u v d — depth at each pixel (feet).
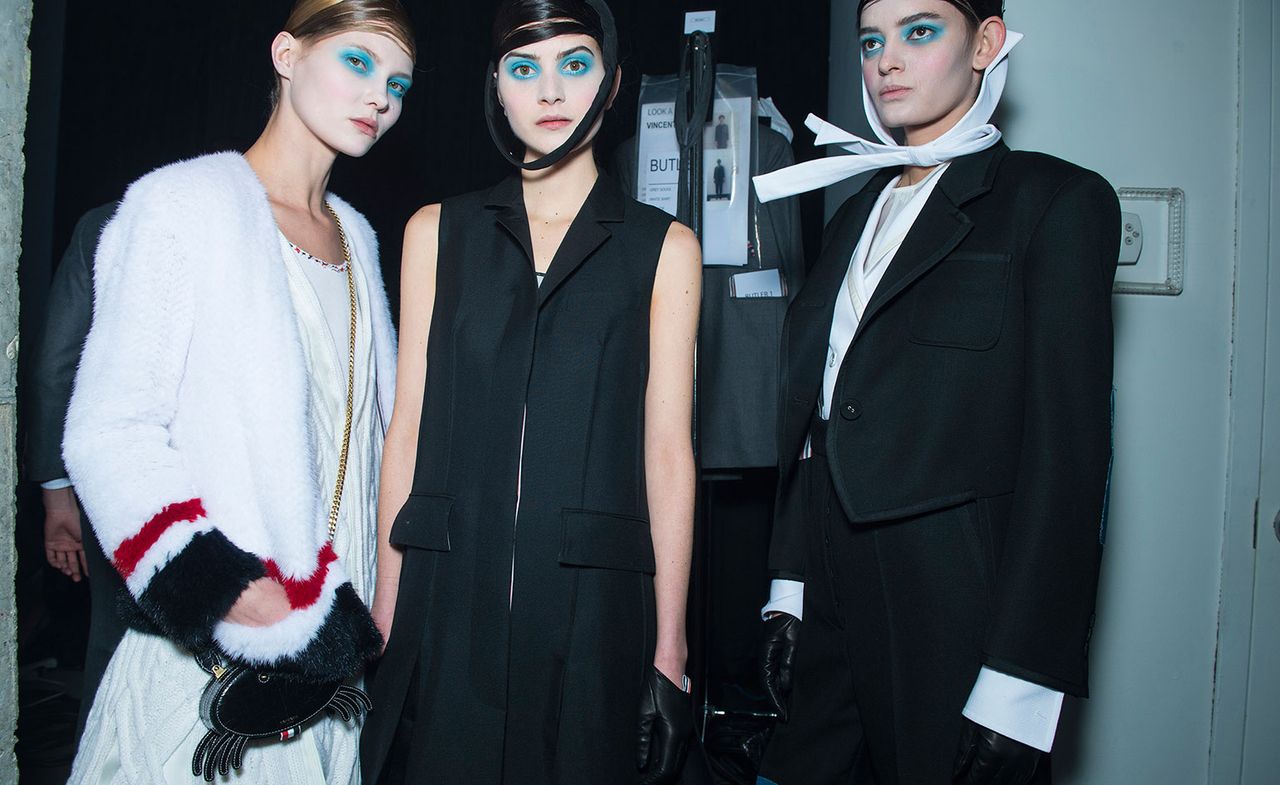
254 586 3.62
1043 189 3.92
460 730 3.91
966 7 4.20
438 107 11.43
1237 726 5.47
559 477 4.00
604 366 4.09
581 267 4.18
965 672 3.82
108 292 3.86
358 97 4.40
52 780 7.80
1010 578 3.65
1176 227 5.45
